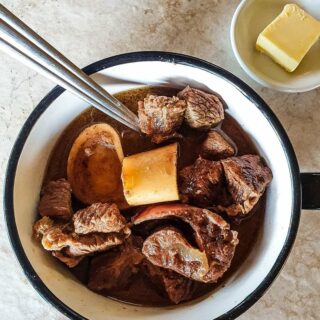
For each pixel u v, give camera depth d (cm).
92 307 24
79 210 24
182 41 28
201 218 23
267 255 23
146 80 25
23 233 23
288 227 22
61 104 24
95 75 23
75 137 25
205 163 24
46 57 19
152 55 23
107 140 25
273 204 24
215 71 23
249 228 25
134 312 24
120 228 23
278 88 26
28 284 27
